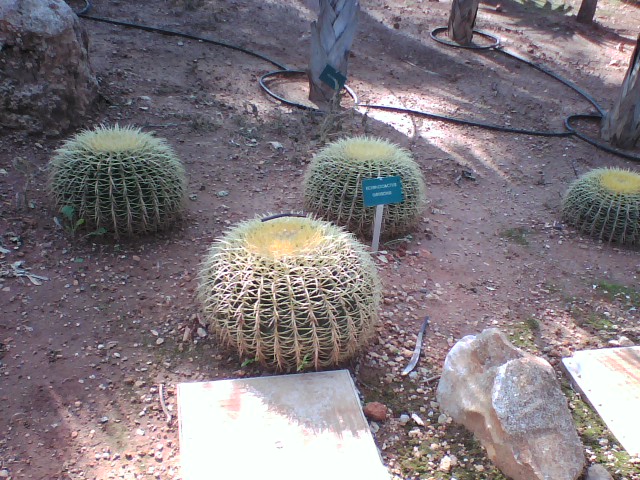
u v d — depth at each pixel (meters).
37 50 5.41
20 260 4.09
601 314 4.16
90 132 4.52
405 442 3.02
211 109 6.77
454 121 7.27
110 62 7.31
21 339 3.47
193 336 3.61
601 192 5.09
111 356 3.43
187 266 4.25
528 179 6.18
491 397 2.93
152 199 4.31
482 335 3.17
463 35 9.84
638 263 4.82
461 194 5.76
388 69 8.80
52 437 2.93
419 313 3.99
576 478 2.78
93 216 4.25
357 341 3.30
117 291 3.94
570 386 3.46
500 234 5.12
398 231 4.82
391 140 6.59
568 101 8.20
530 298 4.29
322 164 4.72
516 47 9.98
